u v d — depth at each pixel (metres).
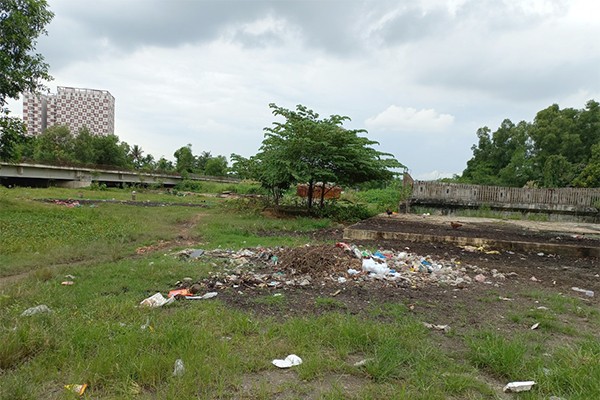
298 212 17.59
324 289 5.69
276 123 16.78
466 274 7.07
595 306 5.30
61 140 68.38
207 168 71.62
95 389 2.78
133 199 25.59
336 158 16.14
